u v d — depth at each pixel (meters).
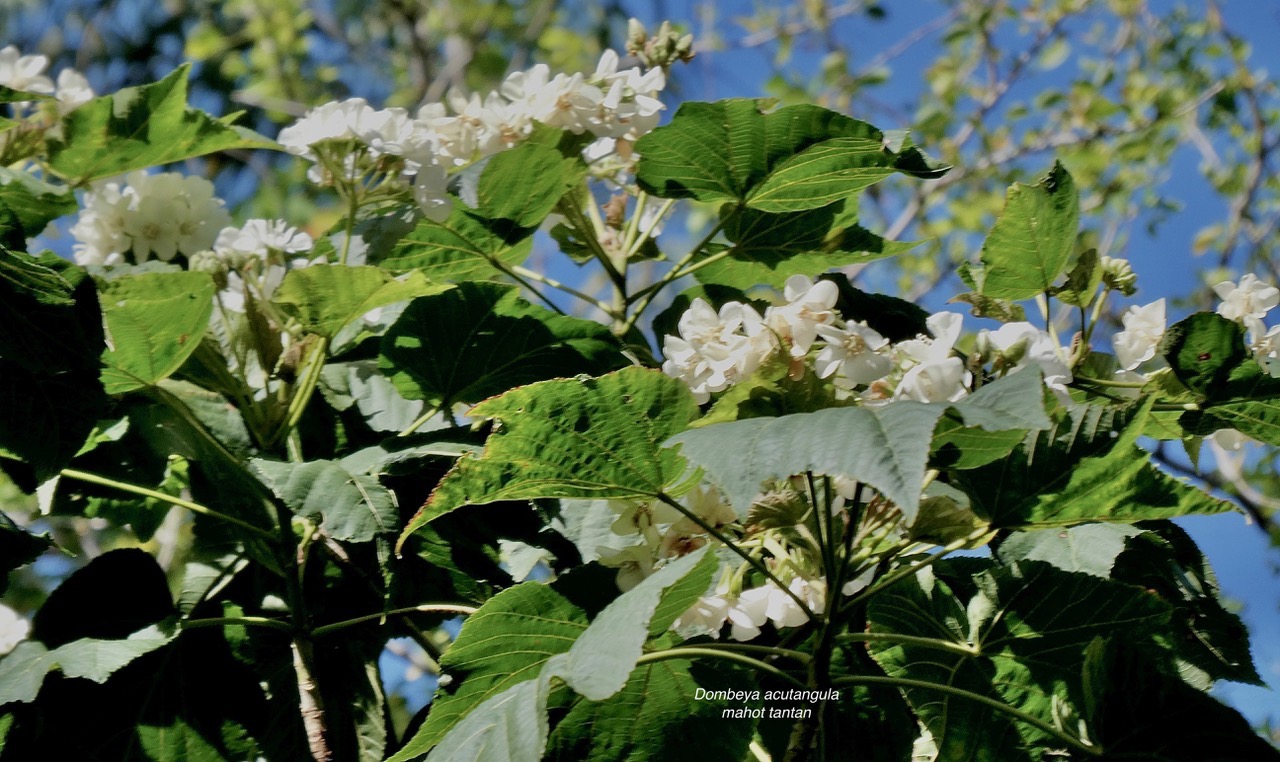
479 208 1.65
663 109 1.65
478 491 1.47
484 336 1.64
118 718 1.59
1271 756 1.45
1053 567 1.56
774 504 1.47
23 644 1.57
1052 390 1.47
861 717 1.60
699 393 1.47
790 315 1.46
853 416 1.39
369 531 1.55
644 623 1.39
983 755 1.55
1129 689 1.48
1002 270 1.59
